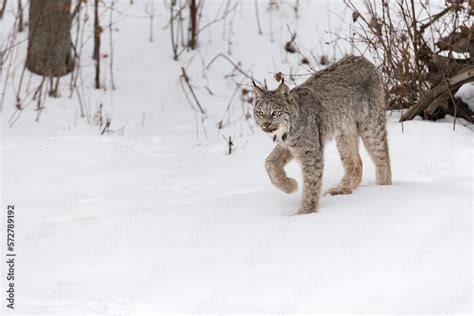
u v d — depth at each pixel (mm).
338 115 11258
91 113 16406
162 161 14023
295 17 20375
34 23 17172
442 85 13773
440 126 13758
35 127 15328
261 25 20219
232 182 12258
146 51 19125
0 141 14445
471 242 8609
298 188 11641
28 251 9672
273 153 10930
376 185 11500
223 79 18469
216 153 14406
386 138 11727
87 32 19359
